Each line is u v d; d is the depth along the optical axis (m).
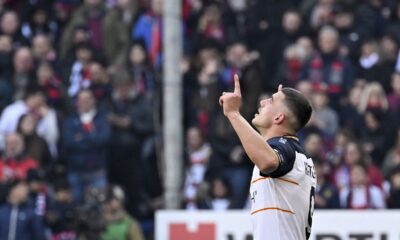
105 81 47.06
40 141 44.59
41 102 45.94
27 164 43.59
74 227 41.66
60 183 42.25
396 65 48.69
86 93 44.88
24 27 52.69
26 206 40.81
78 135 44.69
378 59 48.59
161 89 45.59
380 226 33.25
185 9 51.88
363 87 46.09
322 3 50.84
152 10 50.94
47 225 42.03
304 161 21.91
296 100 21.97
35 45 50.06
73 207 42.25
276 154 21.27
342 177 41.19
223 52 50.47
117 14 51.19
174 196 38.88
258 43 50.78
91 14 51.34
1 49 48.47
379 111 45.25
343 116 46.09
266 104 22.25
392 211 33.25
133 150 45.00
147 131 45.19
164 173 41.25
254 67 44.38
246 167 42.97
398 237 33.19
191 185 43.28
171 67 39.00
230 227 34.25
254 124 22.33
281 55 49.94
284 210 21.66
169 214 34.59
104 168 44.97
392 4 51.44
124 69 47.28
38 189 42.22
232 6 52.16
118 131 45.16
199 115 45.91
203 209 41.47
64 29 52.34
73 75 48.34
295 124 22.03
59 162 45.25
